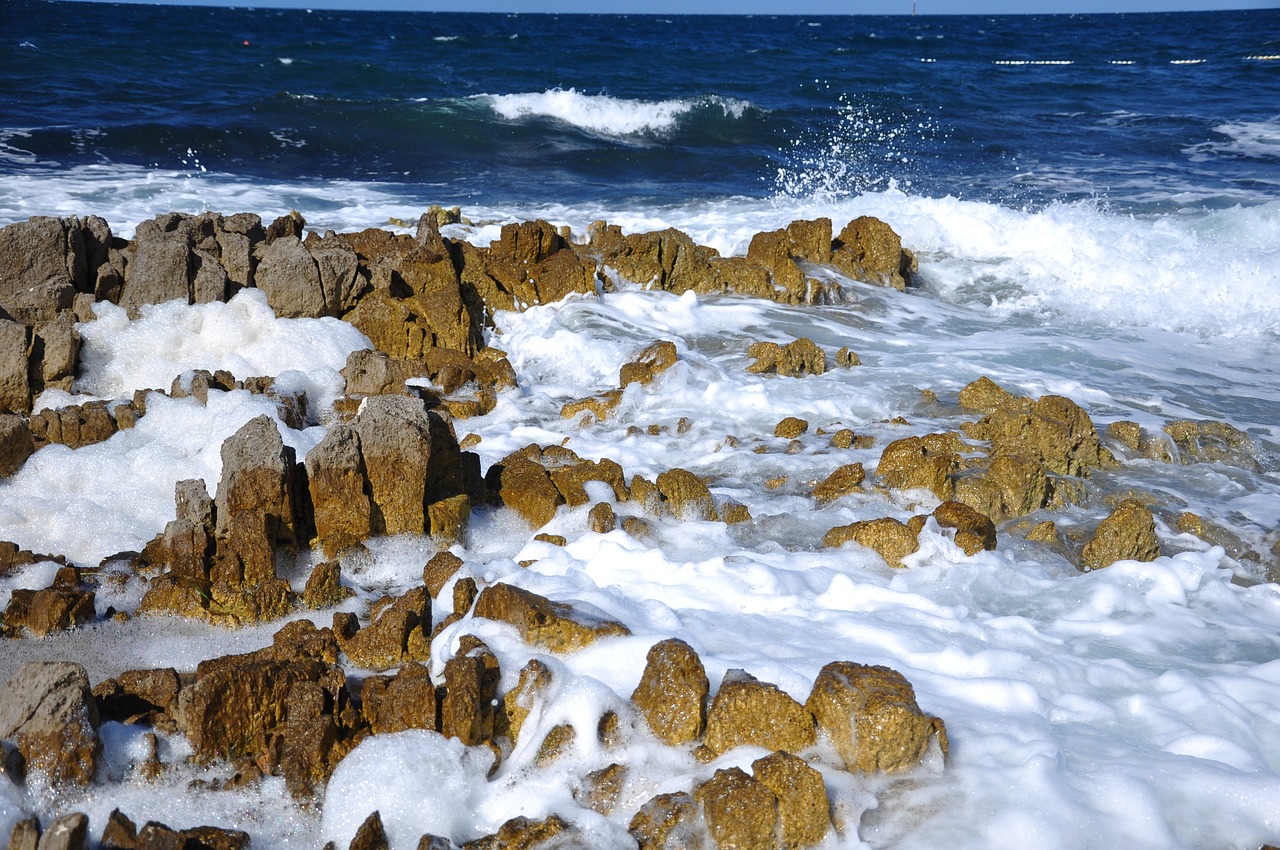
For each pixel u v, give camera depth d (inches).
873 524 265.6
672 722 184.7
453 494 283.3
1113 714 201.6
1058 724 197.8
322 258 405.7
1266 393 425.4
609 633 206.5
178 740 184.2
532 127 1083.3
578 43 2182.6
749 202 776.9
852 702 175.9
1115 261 580.4
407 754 174.1
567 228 565.3
